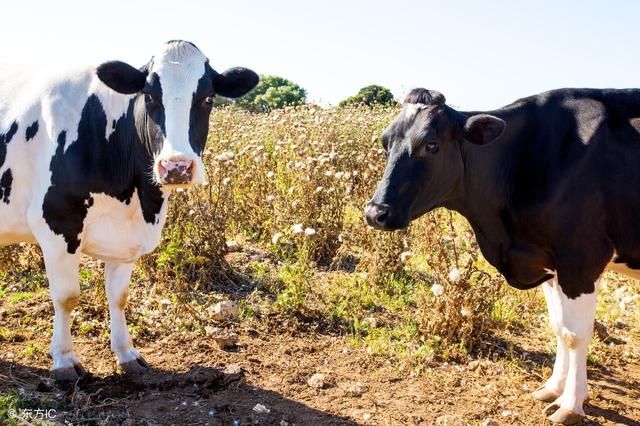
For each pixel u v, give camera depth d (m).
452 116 4.31
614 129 4.27
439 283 5.68
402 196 4.24
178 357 4.99
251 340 5.39
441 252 5.78
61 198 4.30
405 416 4.34
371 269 6.73
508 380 4.98
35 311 5.59
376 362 5.13
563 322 4.32
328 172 7.59
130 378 4.57
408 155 4.23
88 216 4.41
